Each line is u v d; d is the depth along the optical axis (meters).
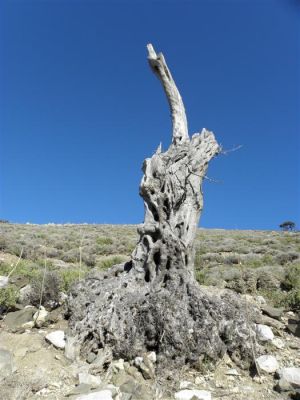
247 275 12.11
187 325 6.28
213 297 7.07
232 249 24.67
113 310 6.57
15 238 25.14
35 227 41.25
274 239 31.09
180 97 8.94
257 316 7.68
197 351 6.10
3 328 7.28
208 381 5.81
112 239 27.80
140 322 6.39
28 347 6.48
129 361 6.12
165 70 8.86
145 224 7.62
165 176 7.96
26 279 10.48
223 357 6.34
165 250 7.25
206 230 48.41
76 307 7.17
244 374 6.08
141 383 5.68
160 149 8.43
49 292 8.45
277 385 5.68
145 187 7.77
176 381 5.69
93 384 5.49
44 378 5.57
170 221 7.65
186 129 8.78
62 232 34.66
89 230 39.62
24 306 8.30
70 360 6.16
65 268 15.88
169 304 6.44
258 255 20.11
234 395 5.48
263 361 6.20
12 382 5.34
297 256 18.53
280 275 12.83
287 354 6.71
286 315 8.60
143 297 6.73
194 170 8.09
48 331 7.17
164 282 7.18
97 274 8.31
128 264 8.27
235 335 6.52
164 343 6.08
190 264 7.53
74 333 6.59
